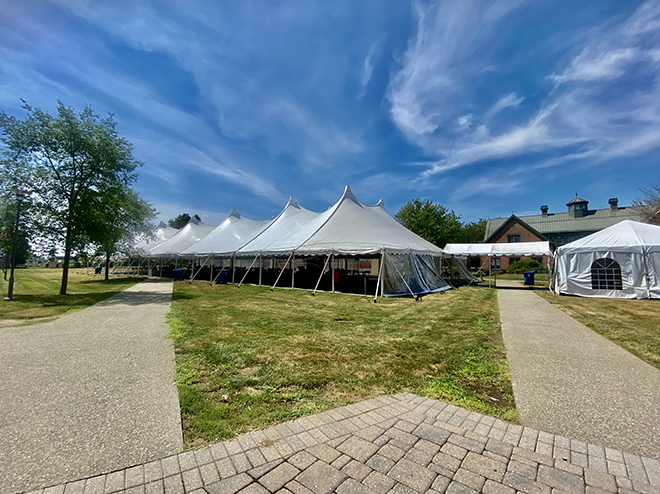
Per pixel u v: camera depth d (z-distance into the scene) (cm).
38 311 786
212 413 262
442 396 302
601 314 780
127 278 2297
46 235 1206
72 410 265
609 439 227
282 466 194
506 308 876
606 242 1180
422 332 566
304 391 312
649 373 362
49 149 1151
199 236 2581
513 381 339
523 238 3584
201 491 171
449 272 1925
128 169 1324
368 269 1988
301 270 1856
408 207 4000
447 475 187
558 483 180
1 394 296
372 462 199
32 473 182
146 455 203
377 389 318
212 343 481
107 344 477
